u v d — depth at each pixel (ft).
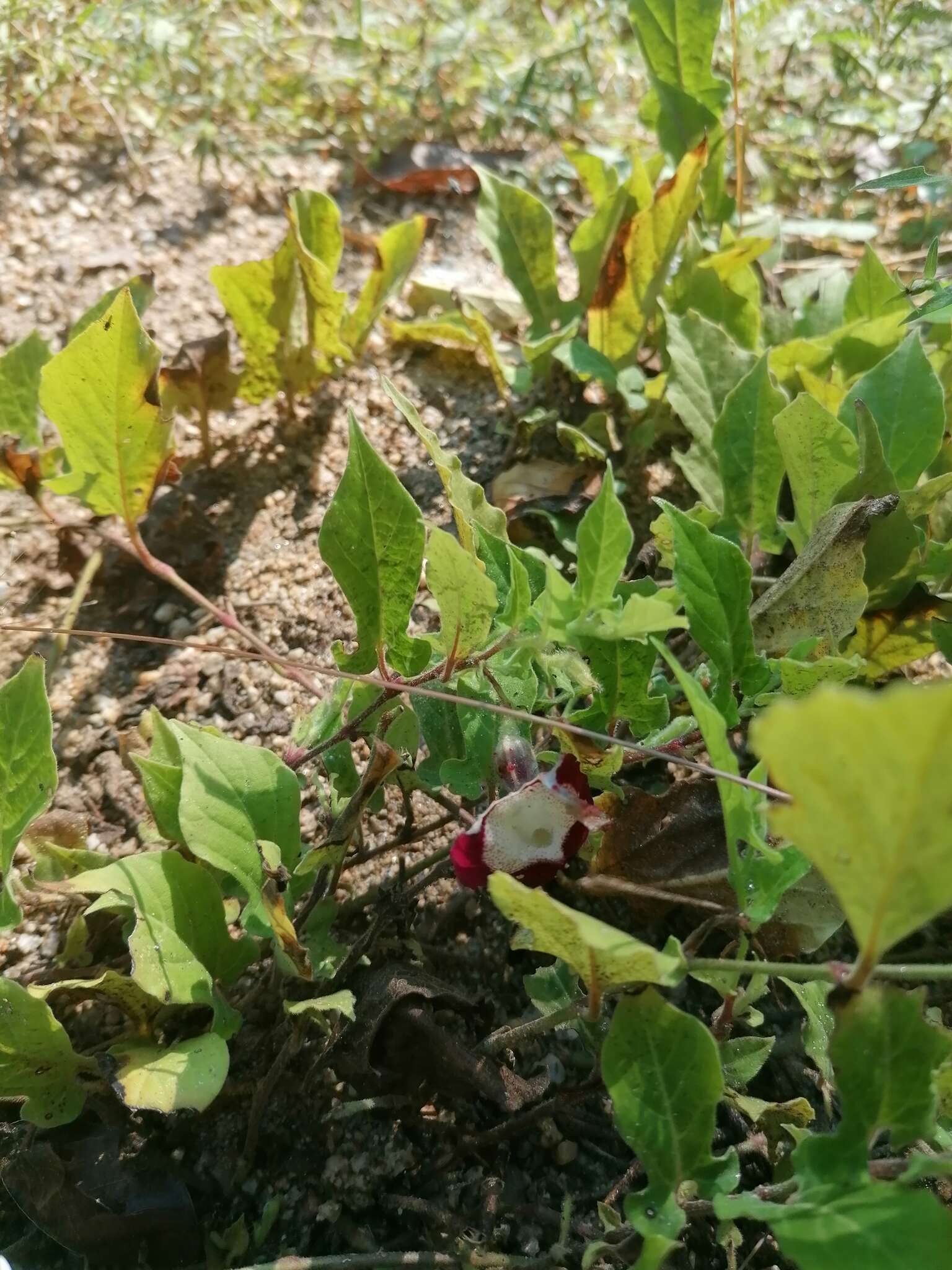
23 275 1.17
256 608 0.95
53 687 0.90
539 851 0.57
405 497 0.60
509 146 1.44
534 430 1.05
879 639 0.78
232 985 0.64
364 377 1.12
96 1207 0.61
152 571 0.82
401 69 1.47
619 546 0.53
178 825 0.63
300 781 0.72
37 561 0.97
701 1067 0.44
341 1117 0.67
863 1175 0.41
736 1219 0.65
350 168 1.38
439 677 0.62
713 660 0.60
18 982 0.73
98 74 1.35
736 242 1.01
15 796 0.61
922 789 0.31
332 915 0.65
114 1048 0.62
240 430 1.06
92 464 0.77
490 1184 0.66
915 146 1.42
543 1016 0.65
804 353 0.97
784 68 1.50
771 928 0.60
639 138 1.45
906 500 0.74
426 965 0.72
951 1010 0.71
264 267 0.94
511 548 0.57
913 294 0.81
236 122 1.38
